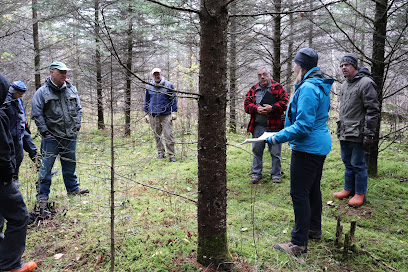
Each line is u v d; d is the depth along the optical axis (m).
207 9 2.04
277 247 2.79
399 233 3.21
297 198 2.68
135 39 8.11
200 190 2.31
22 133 3.78
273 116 4.55
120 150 6.22
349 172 4.00
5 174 2.22
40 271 2.47
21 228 2.40
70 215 3.54
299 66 2.66
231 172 5.36
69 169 4.14
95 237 2.96
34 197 4.07
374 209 3.69
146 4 5.54
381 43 4.19
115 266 2.48
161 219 3.39
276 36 5.71
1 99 2.22
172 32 6.71
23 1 6.11
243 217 3.57
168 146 6.18
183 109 7.27
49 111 3.76
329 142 2.69
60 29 7.71
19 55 7.10
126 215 3.48
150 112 2.57
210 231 2.35
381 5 4.07
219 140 2.20
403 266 2.57
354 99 3.70
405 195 3.97
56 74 3.67
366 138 3.57
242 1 5.45
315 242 2.97
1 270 2.37
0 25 6.05
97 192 4.33
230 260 2.42
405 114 7.72
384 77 4.21
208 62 2.09
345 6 4.96
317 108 2.54
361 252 2.77
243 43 6.18
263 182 4.88
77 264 2.55
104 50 6.26
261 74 4.52
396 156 5.65
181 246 2.76
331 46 6.43
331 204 3.97
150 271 2.40
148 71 7.41
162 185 4.73
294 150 2.66
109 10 7.51
